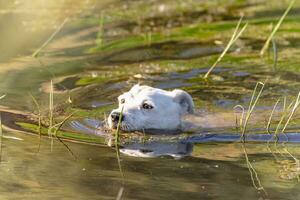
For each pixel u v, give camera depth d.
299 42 20.11
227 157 12.50
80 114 15.05
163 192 10.70
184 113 15.27
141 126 14.45
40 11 24.69
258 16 23.34
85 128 14.24
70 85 16.95
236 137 13.75
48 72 18.03
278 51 19.34
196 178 11.34
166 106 14.91
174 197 10.50
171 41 20.80
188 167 11.91
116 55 19.58
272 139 13.55
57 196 10.55
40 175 11.48
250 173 11.61
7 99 15.84
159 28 22.44
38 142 13.27
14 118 14.64
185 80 17.38
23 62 18.92
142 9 25.12
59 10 24.84
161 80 17.39
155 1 26.31
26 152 12.66
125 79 17.47
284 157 12.48
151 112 14.66
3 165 11.95
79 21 23.44
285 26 21.84
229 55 19.22
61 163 12.09
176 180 11.25
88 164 12.06
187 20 23.41
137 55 19.50
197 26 22.52
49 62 18.95
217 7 25.12
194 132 14.21
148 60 19.03
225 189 10.85
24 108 15.29
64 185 11.03
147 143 13.48
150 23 23.09
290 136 13.67
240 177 11.42
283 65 18.17
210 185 11.01
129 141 13.59
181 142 13.56
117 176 11.43
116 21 23.44
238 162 12.20
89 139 13.59
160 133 14.23
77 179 11.30
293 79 17.08
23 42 20.97
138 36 21.56
